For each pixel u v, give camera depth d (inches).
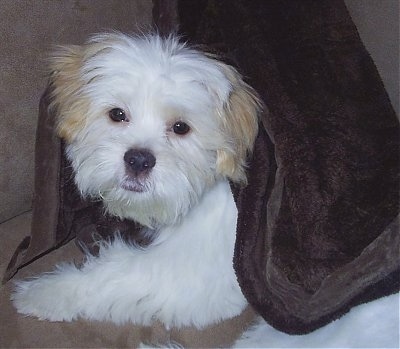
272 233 17.3
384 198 17.3
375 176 17.5
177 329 19.1
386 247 17.1
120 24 21.6
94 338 18.6
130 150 17.2
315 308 17.6
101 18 21.1
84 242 21.2
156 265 19.3
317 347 17.7
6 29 19.4
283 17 18.6
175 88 17.4
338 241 17.3
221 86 17.8
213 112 18.1
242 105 18.5
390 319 17.9
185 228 19.5
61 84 18.8
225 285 19.3
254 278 17.8
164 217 18.9
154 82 17.3
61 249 21.2
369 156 17.6
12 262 19.9
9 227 21.4
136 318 19.1
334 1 18.7
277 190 17.2
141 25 22.0
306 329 18.0
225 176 18.4
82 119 18.1
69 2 20.4
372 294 17.8
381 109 18.0
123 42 18.3
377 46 19.9
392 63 19.7
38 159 18.8
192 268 19.2
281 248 17.2
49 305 18.9
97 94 17.7
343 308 17.8
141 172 17.2
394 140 17.8
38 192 19.0
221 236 19.4
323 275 17.2
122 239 20.9
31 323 18.7
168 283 19.2
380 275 17.4
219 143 17.9
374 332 17.7
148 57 17.6
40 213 19.1
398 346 17.4
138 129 17.7
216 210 19.3
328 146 17.3
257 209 17.4
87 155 18.1
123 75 17.4
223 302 19.3
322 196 17.2
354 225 17.3
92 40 19.0
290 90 17.6
